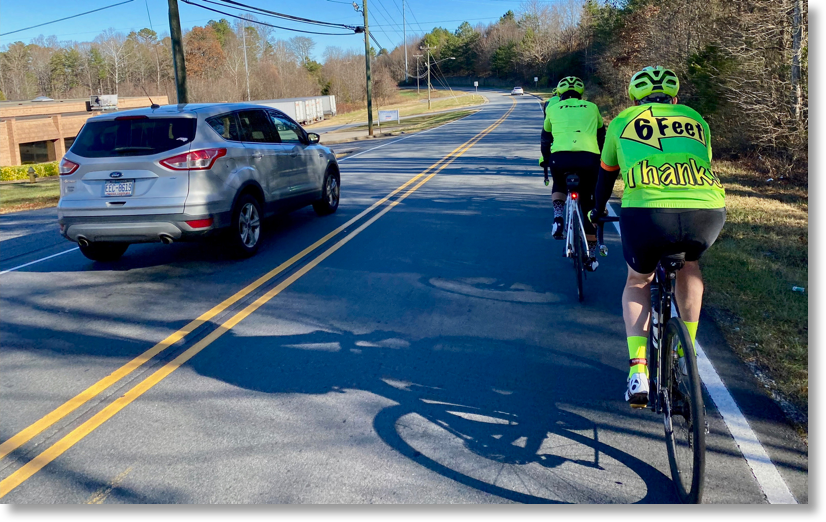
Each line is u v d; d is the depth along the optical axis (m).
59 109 47.00
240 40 116.06
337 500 3.07
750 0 13.01
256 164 8.09
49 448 3.64
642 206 3.19
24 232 11.02
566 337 5.07
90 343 5.29
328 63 104.25
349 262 7.53
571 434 3.64
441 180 14.70
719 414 3.76
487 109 66.81
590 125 6.00
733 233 7.80
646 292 3.53
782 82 11.88
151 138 7.16
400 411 3.96
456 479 3.23
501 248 8.01
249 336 5.31
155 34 120.31
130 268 7.73
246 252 7.87
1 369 4.80
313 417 3.91
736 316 5.24
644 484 3.16
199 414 4.00
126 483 3.27
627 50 34.69
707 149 3.28
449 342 5.04
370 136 38.06
